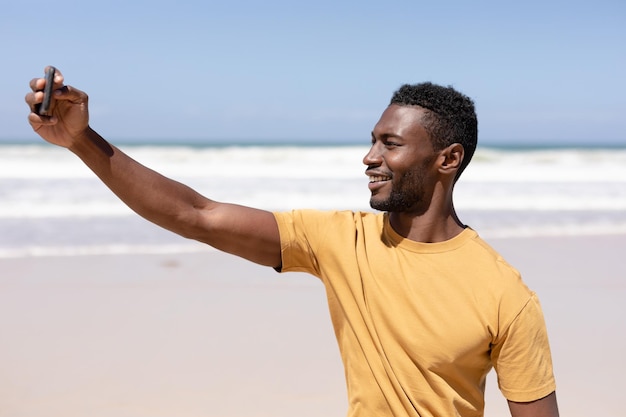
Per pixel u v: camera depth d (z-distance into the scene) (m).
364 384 2.20
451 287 2.13
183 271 8.27
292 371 5.34
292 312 6.81
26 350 5.67
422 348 2.10
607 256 9.52
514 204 14.47
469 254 2.18
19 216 11.67
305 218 2.38
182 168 21.98
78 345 5.81
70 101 2.06
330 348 5.87
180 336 6.07
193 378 5.16
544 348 2.13
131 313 6.67
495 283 2.12
